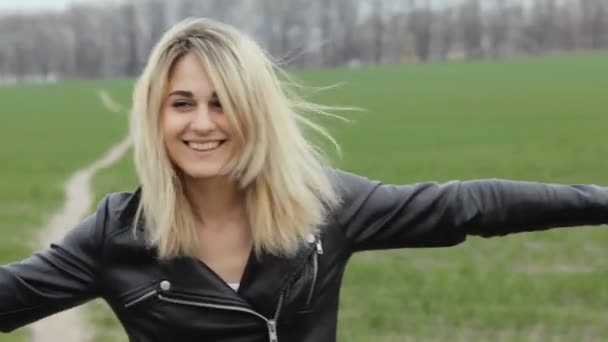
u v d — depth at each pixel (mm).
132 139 3594
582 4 154000
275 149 3520
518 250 16344
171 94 3512
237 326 3555
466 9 160375
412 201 3686
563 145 36125
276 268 3557
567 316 11523
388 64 134250
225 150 3523
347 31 161750
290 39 160250
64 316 11898
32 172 34125
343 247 3674
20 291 3582
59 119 64000
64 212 23531
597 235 17328
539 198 3648
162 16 157375
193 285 3537
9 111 74500
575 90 67562
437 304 12305
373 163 33062
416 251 16531
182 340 3578
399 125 49219
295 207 3533
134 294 3572
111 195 3719
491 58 135500
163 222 3506
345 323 11609
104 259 3598
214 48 3461
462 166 31016
